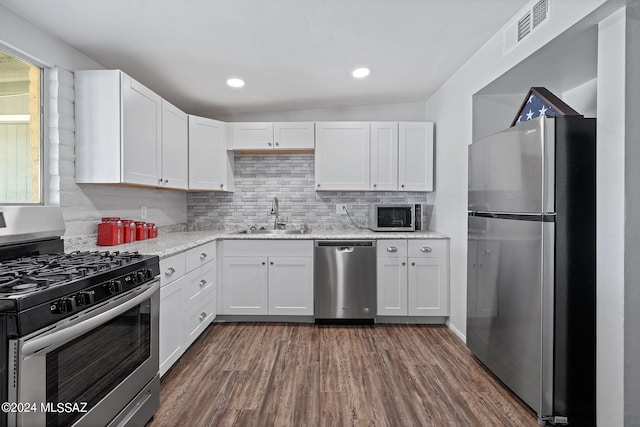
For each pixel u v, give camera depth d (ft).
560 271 5.28
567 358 5.31
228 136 11.22
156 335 5.59
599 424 4.97
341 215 12.09
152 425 5.39
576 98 7.70
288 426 5.39
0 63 5.68
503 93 8.03
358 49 7.59
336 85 9.78
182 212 11.84
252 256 9.93
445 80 9.71
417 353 8.02
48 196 6.43
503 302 6.33
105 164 6.81
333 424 5.44
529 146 5.54
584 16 4.83
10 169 5.84
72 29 6.28
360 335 9.14
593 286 5.28
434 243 9.84
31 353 3.19
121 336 4.71
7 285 3.48
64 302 3.55
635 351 4.61
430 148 10.94
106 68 8.13
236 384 6.61
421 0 5.78
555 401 5.31
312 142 11.04
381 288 9.87
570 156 5.23
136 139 7.31
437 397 6.20
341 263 9.84
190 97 10.51
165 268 6.56
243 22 6.30
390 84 9.91
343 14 6.15
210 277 9.32
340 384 6.63
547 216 5.25
